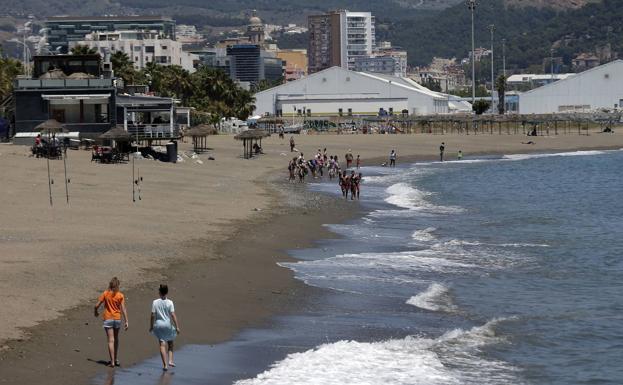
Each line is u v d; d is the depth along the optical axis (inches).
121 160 5565.9
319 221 3511.3
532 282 2358.5
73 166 4977.9
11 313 1697.8
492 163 7460.6
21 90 6117.1
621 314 1995.6
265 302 2018.9
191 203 3782.0
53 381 1370.6
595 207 4197.8
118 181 4443.9
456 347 1708.9
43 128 5344.5
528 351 1701.5
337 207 4045.3
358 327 1828.2
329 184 5280.5
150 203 3661.4
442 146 7815.0
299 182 5339.6
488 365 1608.0
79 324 1668.3
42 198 3587.6
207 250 2620.6
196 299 1993.1
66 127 6117.1
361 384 1461.6
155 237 2751.0
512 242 3053.6
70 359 1478.8
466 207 4170.8
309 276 2345.0
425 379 1508.4
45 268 2123.5
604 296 2192.4
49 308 1756.9
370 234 3193.9
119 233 2773.1
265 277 2299.5
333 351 1632.6
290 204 4040.4
